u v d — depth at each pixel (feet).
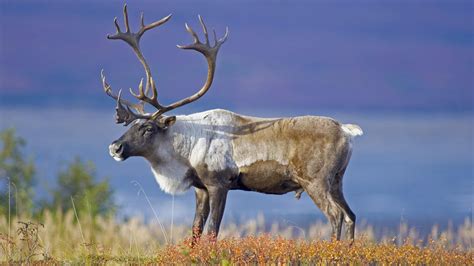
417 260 136.46
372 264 136.26
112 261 146.41
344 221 155.53
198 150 155.53
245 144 155.12
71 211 215.10
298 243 145.18
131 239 166.09
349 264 134.62
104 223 198.49
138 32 159.63
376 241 159.84
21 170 238.68
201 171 155.33
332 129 154.10
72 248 162.40
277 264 134.10
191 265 136.67
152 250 155.53
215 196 154.81
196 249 139.54
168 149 156.46
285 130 154.71
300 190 156.66
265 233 154.30
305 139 153.69
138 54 158.30
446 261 137.08
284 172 154.40
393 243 151.12
